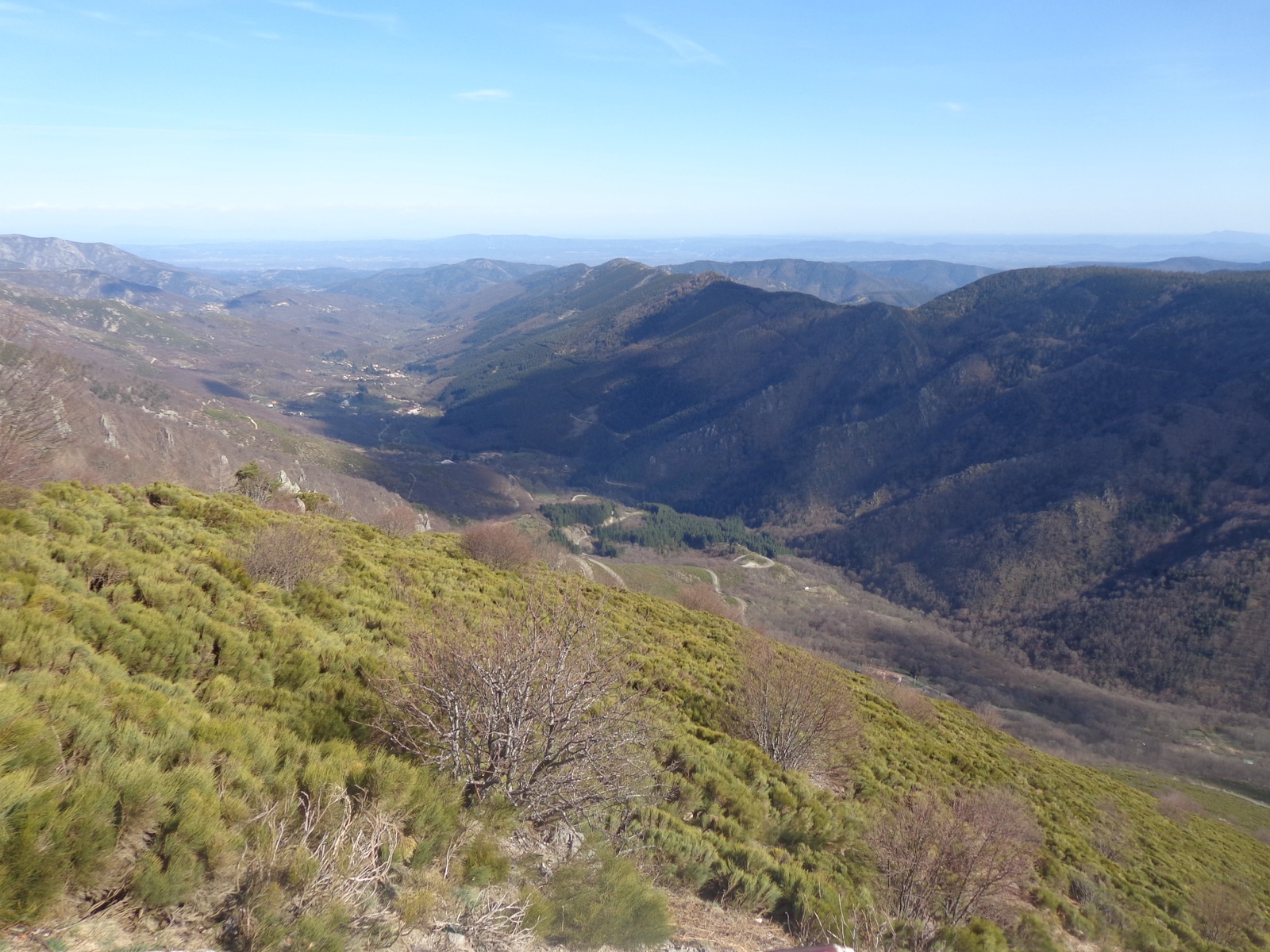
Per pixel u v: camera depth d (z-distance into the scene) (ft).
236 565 28.45
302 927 10.07
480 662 16.75
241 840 11.07
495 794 15.96
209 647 19.85
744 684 36.94
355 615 30.19
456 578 45.62
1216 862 56.29
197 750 12.82
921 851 22.82
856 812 29.09
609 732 17.39
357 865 11.50
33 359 33.53
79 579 20.92
